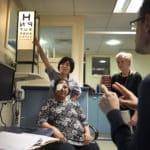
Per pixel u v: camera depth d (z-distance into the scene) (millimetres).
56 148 2227
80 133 2543
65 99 2670
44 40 4453
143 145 578
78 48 4406
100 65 8125
